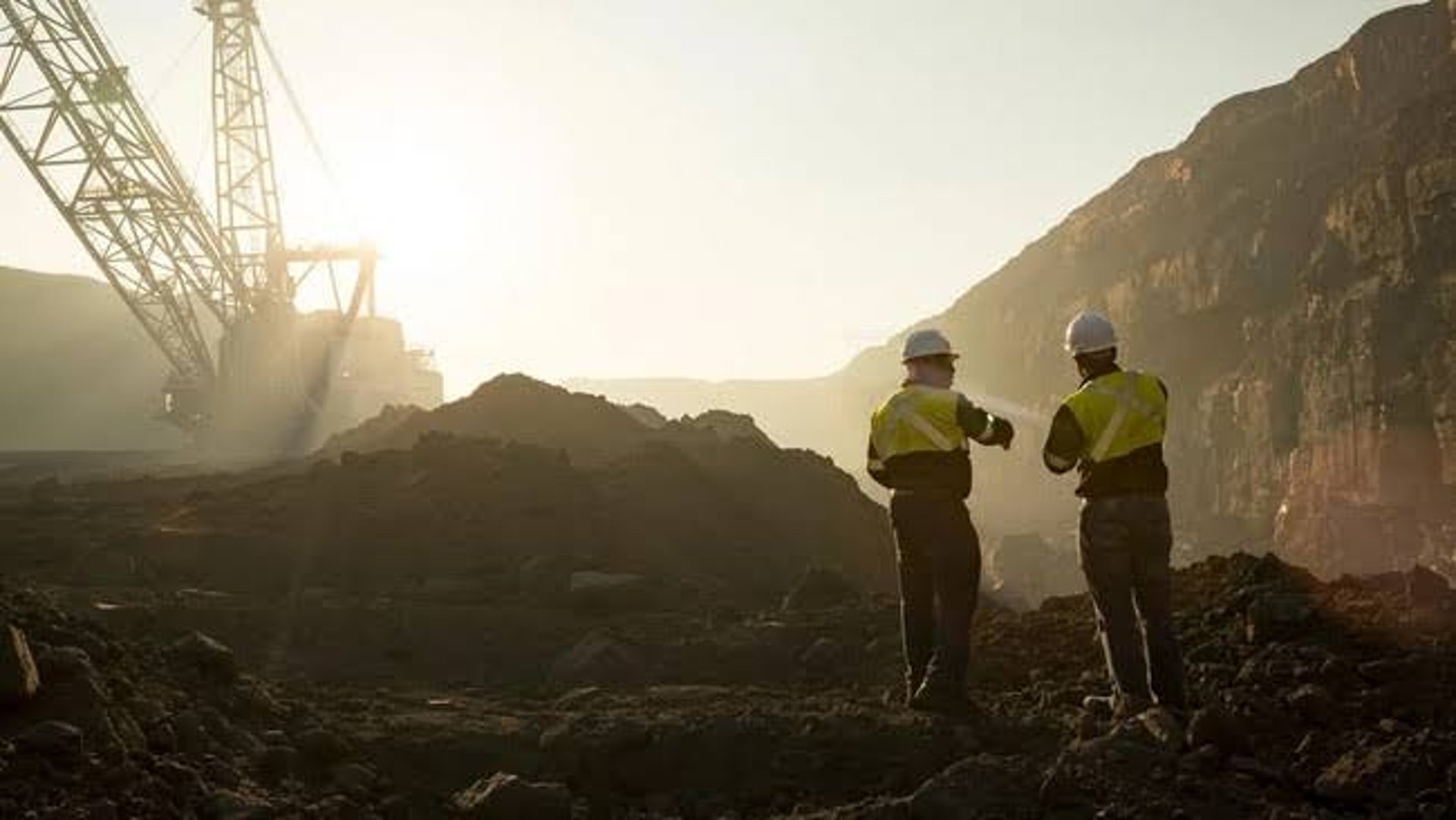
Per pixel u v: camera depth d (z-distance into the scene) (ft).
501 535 67.72
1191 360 597.11
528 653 41.29
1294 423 497.87
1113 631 24.11
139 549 63.82
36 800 17.25
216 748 21.38
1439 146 443.32
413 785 23.47
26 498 114.11
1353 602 28.58
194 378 215.31
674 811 24.07
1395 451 436.35
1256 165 625.82
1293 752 21.33
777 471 95.04
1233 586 31.40
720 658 36.99
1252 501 517.55
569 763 25.54
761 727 25.94
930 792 19.70
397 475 75.46
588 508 72.84
